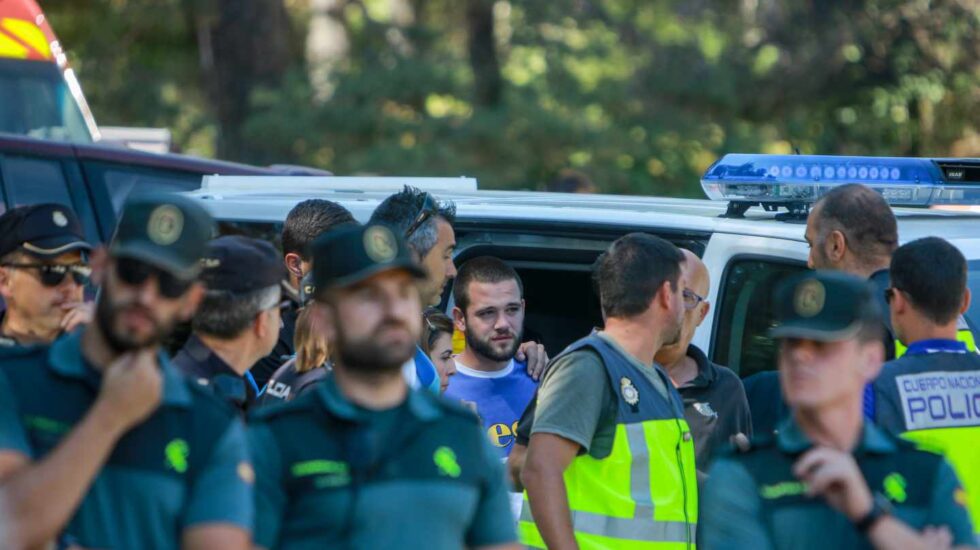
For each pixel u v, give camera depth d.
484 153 45.59
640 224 16.94
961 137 56.19
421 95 47.22
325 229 16.03
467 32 52.34
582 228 17.31
